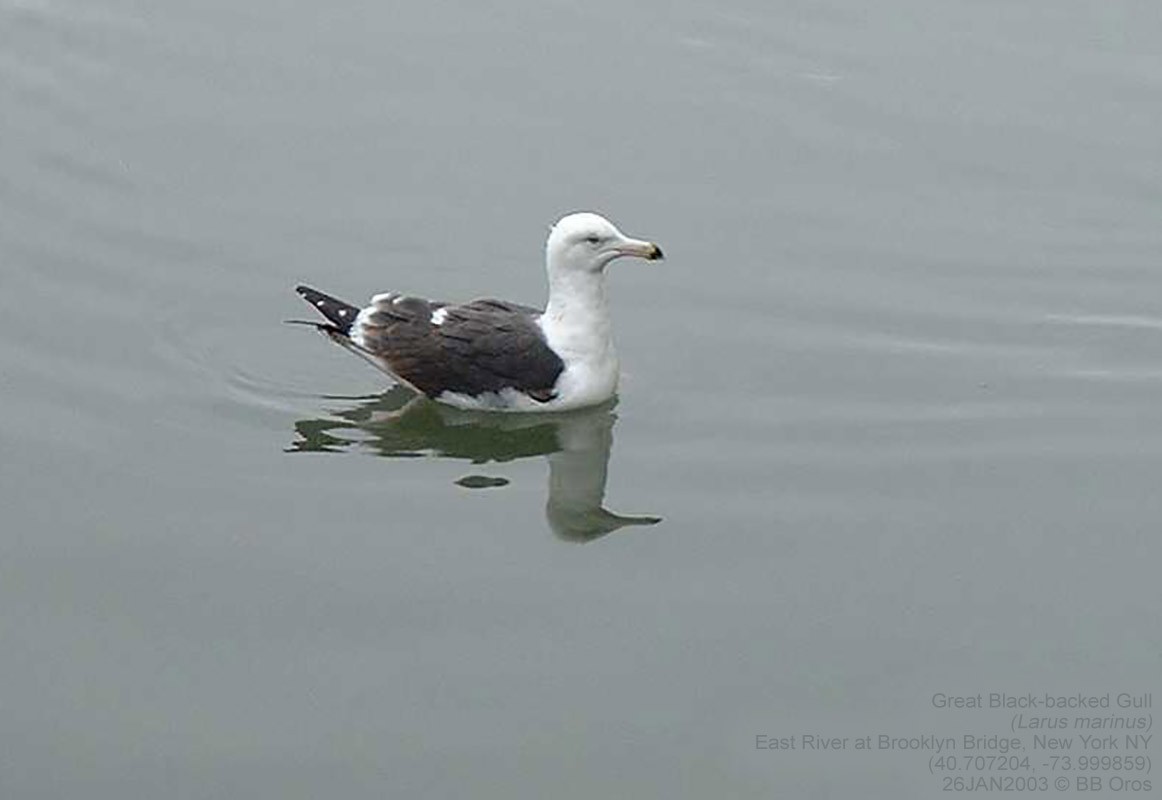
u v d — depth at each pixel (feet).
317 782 41.39
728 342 56.70
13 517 48.88
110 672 44.29
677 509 49.96
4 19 72.59
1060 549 48.37
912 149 66.08
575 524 49.34
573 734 42.78
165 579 47.06
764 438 52.54
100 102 67.87
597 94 68.59
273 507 49.70
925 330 57.36
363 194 63.16
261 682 44.11
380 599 46.65
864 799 41.37
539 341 52.90
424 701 43.65
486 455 52.37
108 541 48.24
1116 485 50.65
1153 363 55.93
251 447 51.98
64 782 41.24
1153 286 59.47
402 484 50.88
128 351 55.52
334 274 59.26
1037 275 59.88
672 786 41.45
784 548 48.52
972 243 61.41
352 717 43.19
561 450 52.54
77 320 56.75
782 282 59.41
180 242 60.59
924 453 51.98
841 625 45.96
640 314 57.93
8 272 58.80
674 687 44.14
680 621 46.11
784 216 62.54
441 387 53.16
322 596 46.68
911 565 47.88
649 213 62.39
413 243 60.75
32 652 44.75
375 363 53.72
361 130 66.49
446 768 41.86
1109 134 66.80
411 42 71.46
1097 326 57.62
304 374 55.16
